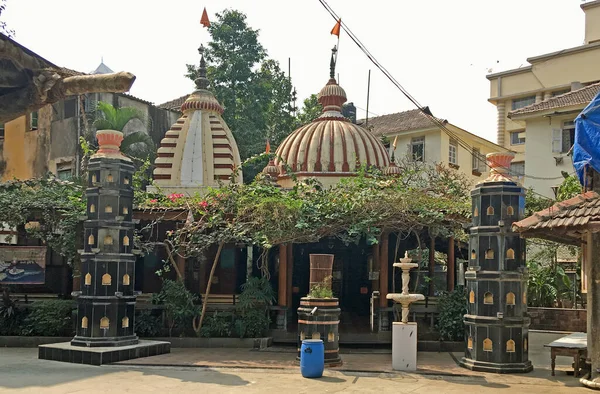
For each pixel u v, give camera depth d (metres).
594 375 9.23
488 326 10.54
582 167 9.66
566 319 18.34
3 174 26.05
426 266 21.25
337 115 20.39
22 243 16.14
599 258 9.33
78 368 10.41
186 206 14.23
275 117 29.28
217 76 27.86
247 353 12.59
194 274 15.82
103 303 11.48
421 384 9.35
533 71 31.75
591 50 29.70
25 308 14.38
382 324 14.16
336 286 19.50
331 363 10.73
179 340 13.59
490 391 8.83
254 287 14.05
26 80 4.21
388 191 13.70
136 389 8.65
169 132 19.42
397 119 33.72
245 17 29.16
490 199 10.90
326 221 13.55
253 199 13.95
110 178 11.92
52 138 25.05
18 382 9.06
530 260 20.53
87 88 4.03
